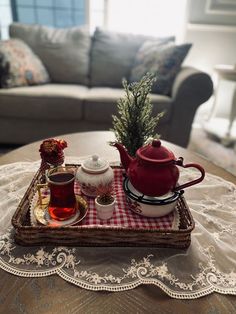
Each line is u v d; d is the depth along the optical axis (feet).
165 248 1.70
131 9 7.06
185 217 1.83
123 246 1.70
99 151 2.92
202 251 1.69
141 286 1.47
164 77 5.37
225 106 7.68
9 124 5.41
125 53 6.07
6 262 1.57
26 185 2.26
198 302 1.41
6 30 7.61
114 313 1.34
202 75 4.94
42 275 1.50
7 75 5.21
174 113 5.22
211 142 6.57
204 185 2.37
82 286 1.46
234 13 6.86
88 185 1.98
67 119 5.33
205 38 7.13
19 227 1.61
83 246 1.69
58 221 1.78
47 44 6.04
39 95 5.10
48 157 2.14
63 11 7.58
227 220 1.98
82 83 6.24
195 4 6.79
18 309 1.33
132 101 2.14
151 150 1.74
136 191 1.89
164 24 7.18
